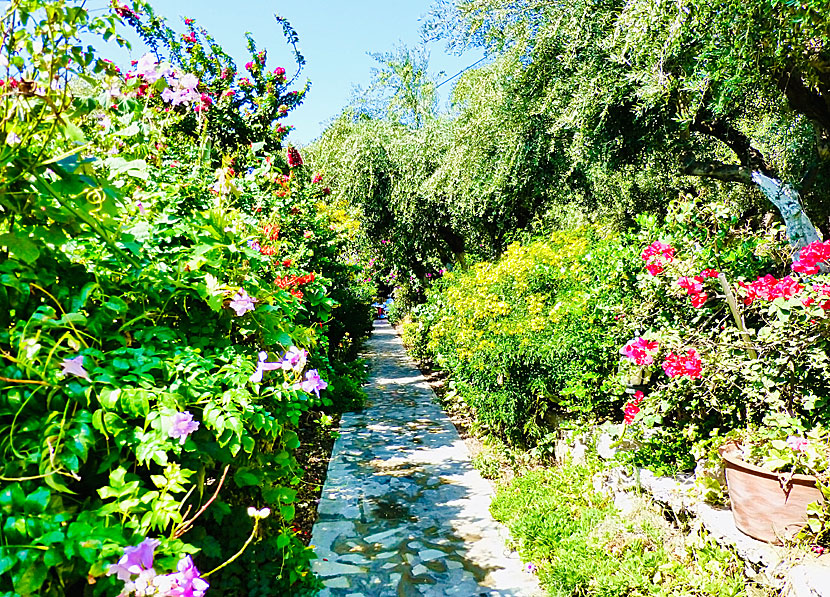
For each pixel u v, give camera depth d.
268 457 2.62
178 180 3.38
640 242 4.32
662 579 2.68
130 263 1.97
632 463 3.51
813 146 7.45
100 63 1.67
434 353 9.02
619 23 4.96
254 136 7.04
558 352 4.63
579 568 2.88
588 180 9.44
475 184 9.57
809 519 2.28
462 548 3.55
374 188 14.29
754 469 2.46
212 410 1.87
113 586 1.34
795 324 2.89
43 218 1.52
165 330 2.03
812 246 2.89
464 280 8.23
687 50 4.72
